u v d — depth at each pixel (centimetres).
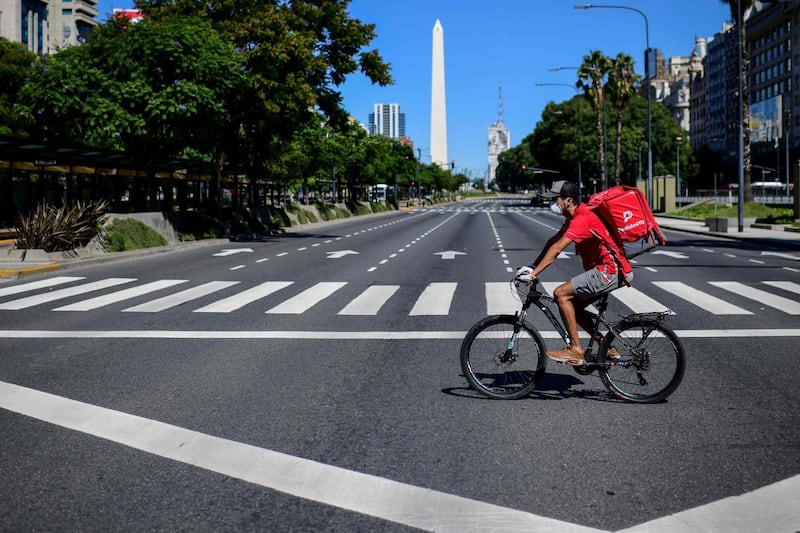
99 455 486
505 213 7362
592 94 6794
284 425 551
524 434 528
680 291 1331
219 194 3484
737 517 383
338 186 7681
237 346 861
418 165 11919
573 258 2066
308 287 1428
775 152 11556
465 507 398
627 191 596
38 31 12094
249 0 3250
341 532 369
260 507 401
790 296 1255
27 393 647
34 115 2497
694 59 16800
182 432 534
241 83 2783
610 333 612
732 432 529
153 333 948
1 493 421
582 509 395
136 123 2464
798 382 673
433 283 1490
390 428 544
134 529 374
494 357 630
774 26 11806
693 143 16150
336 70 3616
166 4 3288
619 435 524
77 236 2019
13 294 1356
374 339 902
